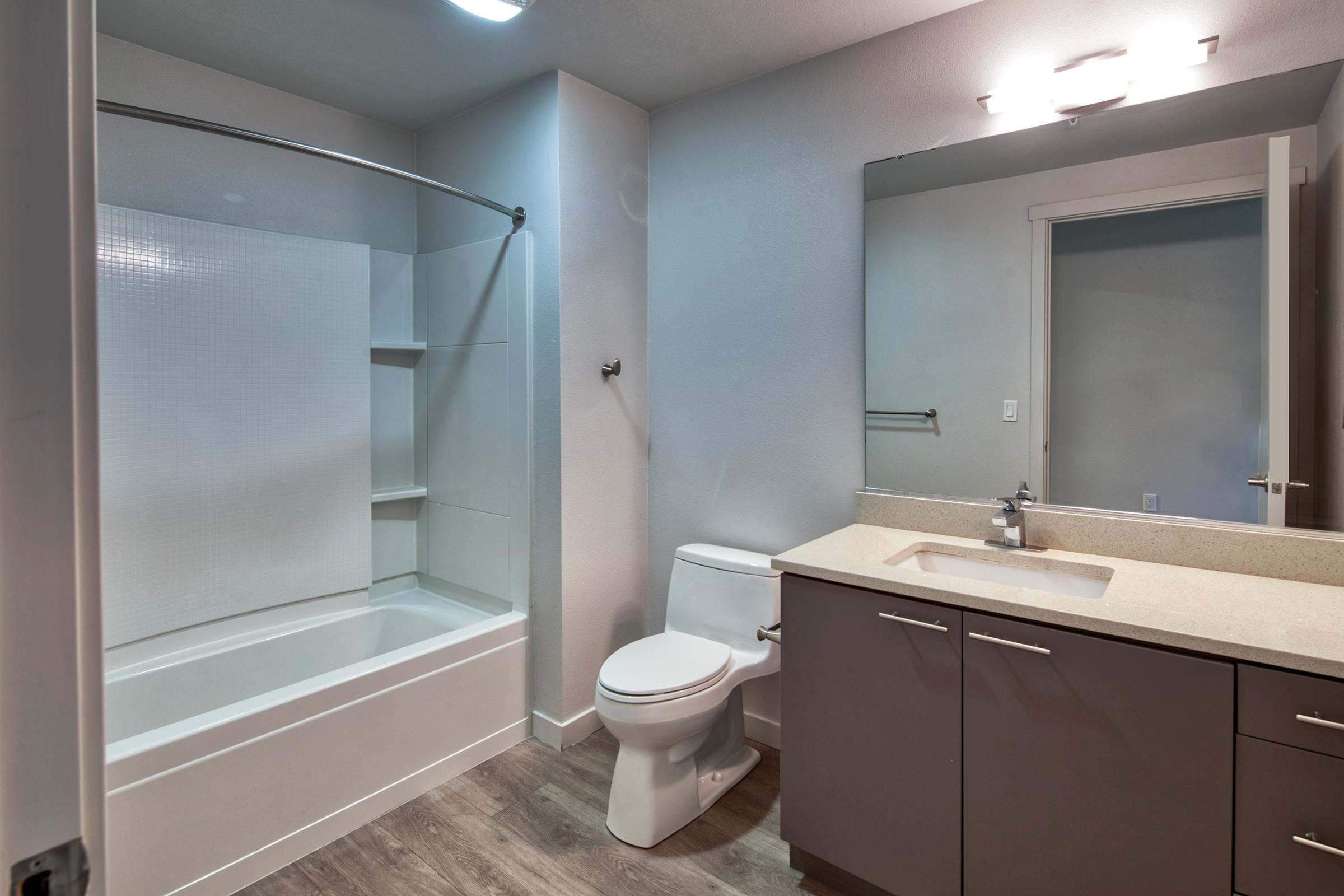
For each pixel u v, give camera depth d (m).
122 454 2.10
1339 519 1.49
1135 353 1.72
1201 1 1.61
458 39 2.14
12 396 0.36
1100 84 1.72
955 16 1.95
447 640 2.24
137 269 2.11
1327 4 1.48
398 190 2.91
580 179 2.41
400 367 2.95
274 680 2.39
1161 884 1.24
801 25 2.04
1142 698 1.25
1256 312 1.57
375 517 2.88
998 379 1.92
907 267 2.06
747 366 2.43
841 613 1.63
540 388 2.44
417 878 1.76
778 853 1.87
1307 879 1.11
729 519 2.51
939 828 1.50
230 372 2.33
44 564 0.37
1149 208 1.69
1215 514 1.63
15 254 0.36
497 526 2.61
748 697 2.49
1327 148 1.49
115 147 2.14
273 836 1.77
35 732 0.37
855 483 2.20
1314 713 1.10
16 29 0.36
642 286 2.69
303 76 2.41
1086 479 1.80
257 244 2.39
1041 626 1.35
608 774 2.26
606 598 2.57
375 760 2.00
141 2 1.95
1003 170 1.90
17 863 0.36
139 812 1.54
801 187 2.27
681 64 2.29
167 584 2.21
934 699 1.50
